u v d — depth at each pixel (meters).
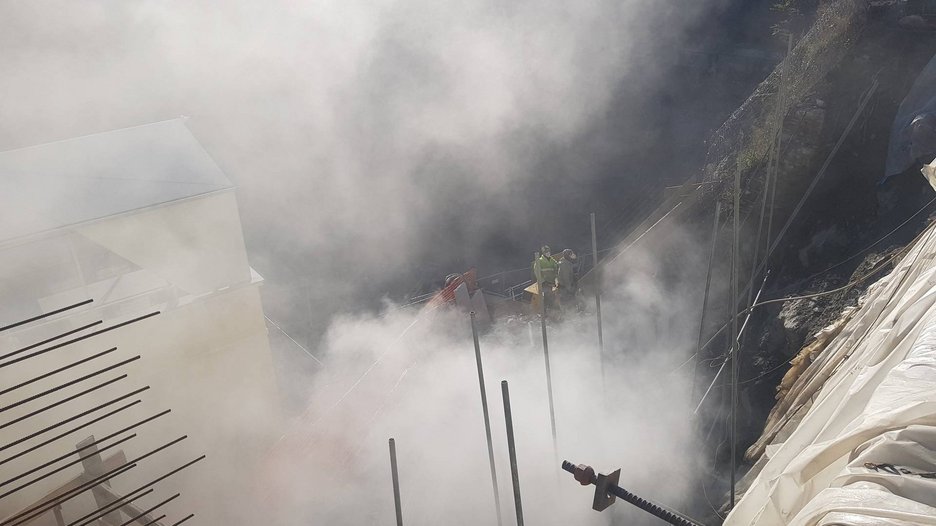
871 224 13.12
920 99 13.49
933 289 5.29
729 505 8.69
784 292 13.33
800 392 9.01
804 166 14.39
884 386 4.24
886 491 3.42
